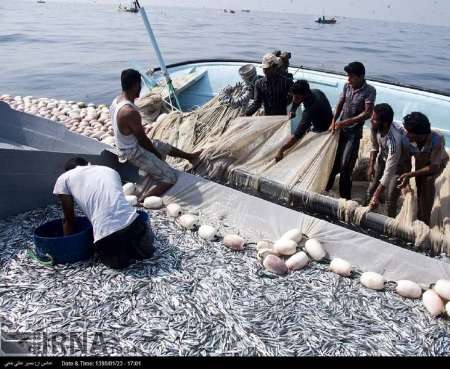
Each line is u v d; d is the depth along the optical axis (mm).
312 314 4457
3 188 5840
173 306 4465
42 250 5016
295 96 6434
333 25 104812
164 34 46812
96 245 4941
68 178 4988
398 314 4547
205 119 8367
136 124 6105
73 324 4199
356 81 6016
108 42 35469
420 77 24750
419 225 5539
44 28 49031
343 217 5957
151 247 5191
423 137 5285
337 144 6383
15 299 4496
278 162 6762
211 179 7152
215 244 5625
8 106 7750
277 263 5086
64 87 17547
